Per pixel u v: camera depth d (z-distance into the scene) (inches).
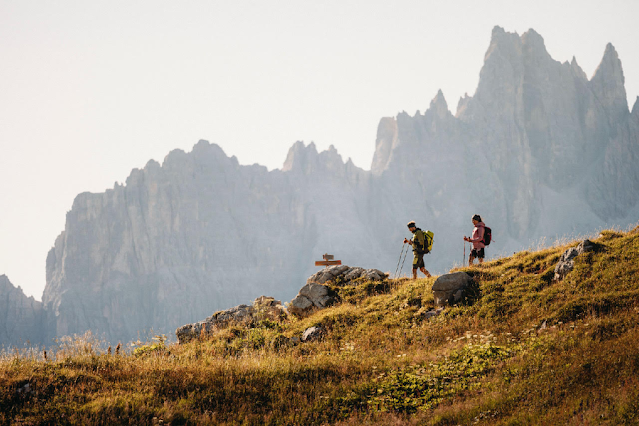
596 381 330.3
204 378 439.8
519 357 428.5
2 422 332.2
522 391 349.1
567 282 584.4
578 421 283.7
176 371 457.7
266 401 408.5
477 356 460.1
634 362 338.6
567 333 447.5
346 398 410.0
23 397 367.6
